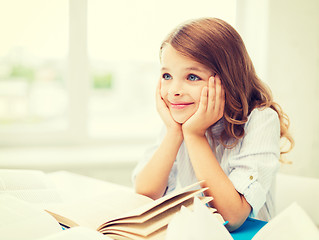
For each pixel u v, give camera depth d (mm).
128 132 1918
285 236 451
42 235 508
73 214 624
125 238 527
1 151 1626
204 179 709
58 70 1797
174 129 825
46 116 1798
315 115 1727
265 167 733
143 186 831
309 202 969
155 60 1785
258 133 775
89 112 1826
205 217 475
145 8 1754
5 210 553
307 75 1699
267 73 1650
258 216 903
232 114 787
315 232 432
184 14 1760
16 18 1621
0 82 1719
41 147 1749
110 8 1745
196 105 755
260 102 850
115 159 1560
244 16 1760
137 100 2186
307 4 1666
